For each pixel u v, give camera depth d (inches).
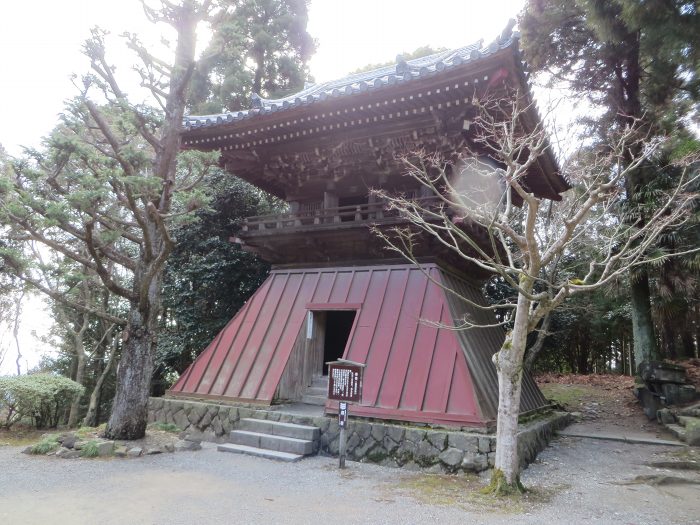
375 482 276.4
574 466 327.9
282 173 516.4
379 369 366.3
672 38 390.9
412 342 372.5
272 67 861.2
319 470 302.8
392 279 430.0
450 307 388.2
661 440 410.0
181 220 353.7
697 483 285.4
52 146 297.3
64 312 711.1
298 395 425.1
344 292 441.7
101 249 349.1
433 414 323.0
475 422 308.0
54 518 202.1
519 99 344.5
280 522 203.8
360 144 454.6
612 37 499.5
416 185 476.4
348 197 522.0
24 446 372.8
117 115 355.6
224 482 267.9
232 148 494.3
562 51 609.3
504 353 261.4
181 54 402.9
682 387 490.3
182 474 282.7
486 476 284.7
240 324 470.3
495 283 732.0
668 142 459.2
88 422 651.5
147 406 369.7
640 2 395.2
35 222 314.3
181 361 652.1
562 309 676.7
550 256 251.6
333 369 332.8
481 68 344.2
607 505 240.2
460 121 396.2
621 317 775.7
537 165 436.8
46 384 453.4
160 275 379.2
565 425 487.2
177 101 393.1
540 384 722.2
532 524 207.9
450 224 291.0
